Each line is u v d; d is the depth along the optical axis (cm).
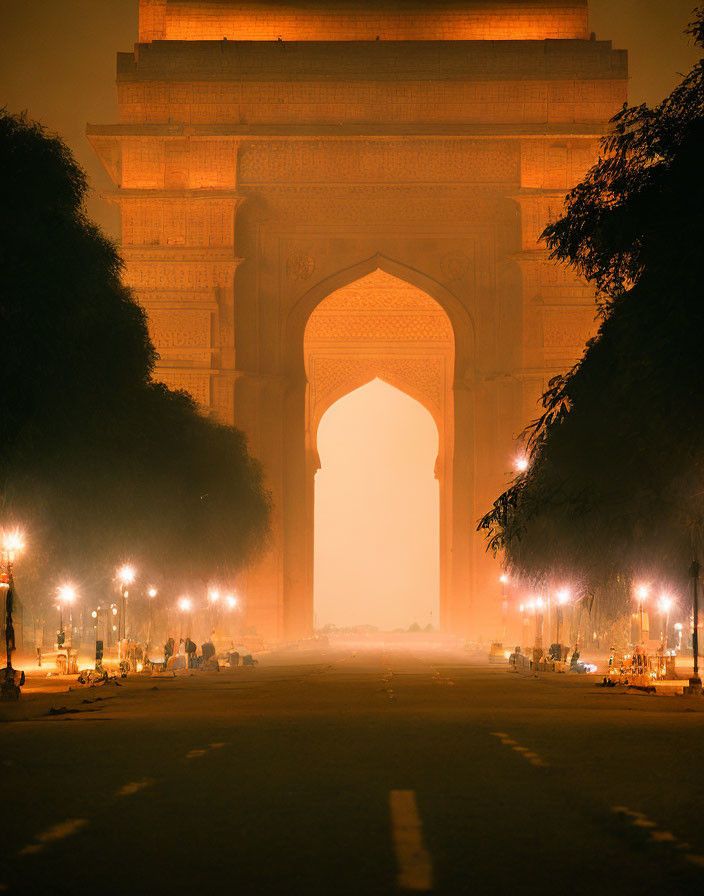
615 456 3325
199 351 9362
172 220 9456
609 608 5128
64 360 3847
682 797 1283
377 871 917
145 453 5219
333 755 1709
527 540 5034
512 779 1437
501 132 9531
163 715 2614
